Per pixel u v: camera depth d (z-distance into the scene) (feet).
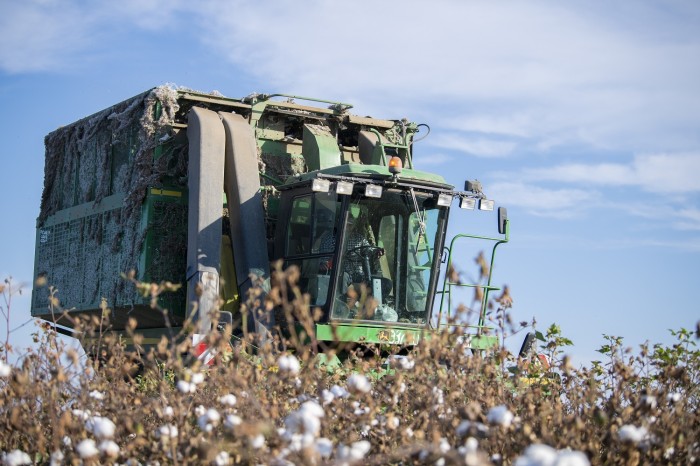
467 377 19.44
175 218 38.40
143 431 17.01
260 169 39.19
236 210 36.01
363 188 34.45
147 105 38.19
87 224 43.62
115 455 14.71
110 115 41.29
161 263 37.96
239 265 35.55
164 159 38.22
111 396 18.19
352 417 16.93
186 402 17.98
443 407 17.62
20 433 18.31
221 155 36.22
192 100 38.78
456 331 19.31
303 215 36.68
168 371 23.72
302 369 19.16
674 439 16.40
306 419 13.51
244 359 20.29
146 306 38.04
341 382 21.65
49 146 48.42
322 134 40.47
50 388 17.95
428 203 35.78
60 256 46.80
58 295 46.70
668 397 19.62
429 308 35.68
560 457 10.09
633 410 17.30
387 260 35.14
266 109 40.06
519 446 16.07
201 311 30.96
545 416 17.72
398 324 34.83
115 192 41.29
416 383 18.83
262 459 14.10
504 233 36.04
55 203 47.80
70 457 16.22
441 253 35.99
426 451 14.19
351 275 34.50
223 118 37.58
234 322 35.70
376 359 23.18
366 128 42.73
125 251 39.45
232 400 16.15
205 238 34.78
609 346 24.67
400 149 40.42
